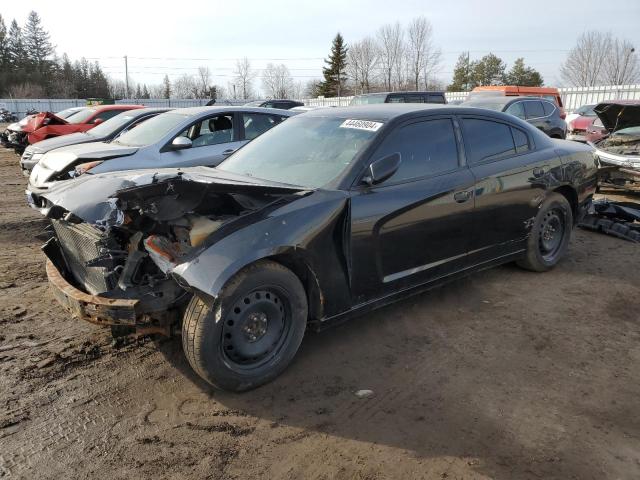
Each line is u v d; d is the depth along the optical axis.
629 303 4.62
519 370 3.49
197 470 2.55
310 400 3.15
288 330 3.35
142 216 3.29
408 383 3.33
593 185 5.71
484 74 74.12
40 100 45.47
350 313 3.62
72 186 3.79
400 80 62.06
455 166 4.24
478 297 4.73
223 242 2.99
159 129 7.60
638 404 3.11
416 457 2.65
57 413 2.98
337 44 68.38
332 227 3.38
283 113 8.41
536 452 2.68
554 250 5.44
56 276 3.48
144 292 3.12
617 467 2.58
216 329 2.98
